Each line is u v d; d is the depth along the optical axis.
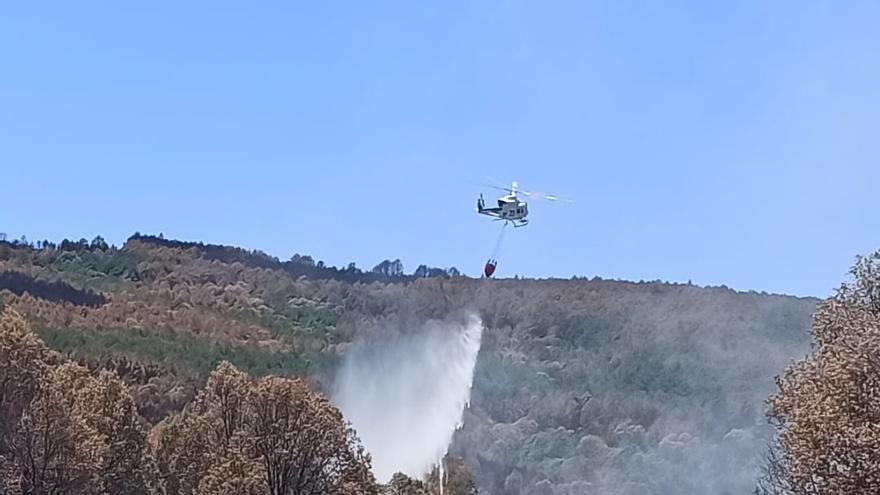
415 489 70.94
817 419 26.62
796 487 27.81
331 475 45.31
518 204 68.69
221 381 46.12
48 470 39.50
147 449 43.84
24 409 39.59
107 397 42.59
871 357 26.81
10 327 40.41
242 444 44.53
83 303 136.88
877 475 25.16
